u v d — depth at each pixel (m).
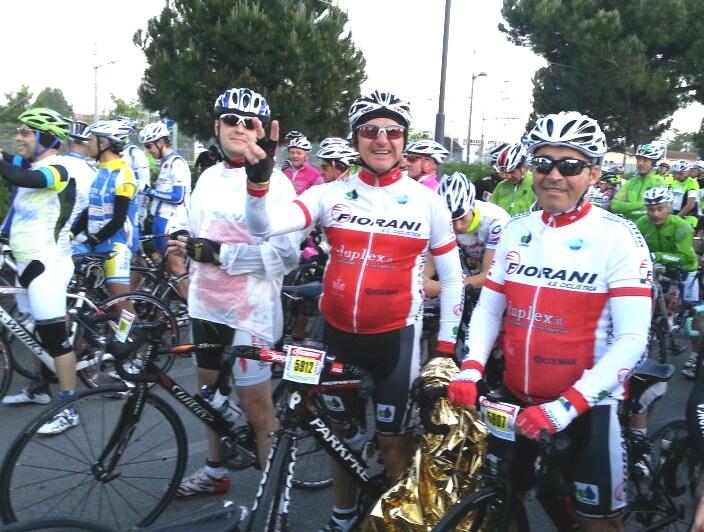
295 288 3.86
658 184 7.40
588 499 2.20
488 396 2.30
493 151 6.39
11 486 2.76
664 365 2.89
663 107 25.73
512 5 26.38
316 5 12.97
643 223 6.06
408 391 2.67
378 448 2.83
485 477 2.29
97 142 5.05
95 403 2.88
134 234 5.86
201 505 3.26
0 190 6.96
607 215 2.15
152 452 3.02
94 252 5.06
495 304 2.36
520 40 27.17
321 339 2.78
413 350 2.67
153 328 2.79
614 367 2.02
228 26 11.24
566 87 28.22
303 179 8.10
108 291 5.19
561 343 2.15
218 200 2.86
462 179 4.00
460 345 4.45
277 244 2.82
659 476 2.82
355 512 2.88
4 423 4.12
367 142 2.54
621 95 26.22
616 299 2.07
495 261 2.37
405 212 2.58
